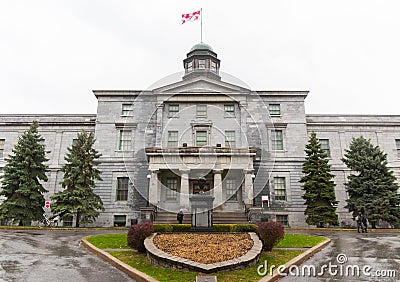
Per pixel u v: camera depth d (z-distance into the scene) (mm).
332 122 31172
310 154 26219
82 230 19422
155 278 7109
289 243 12391
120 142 29344
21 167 24219
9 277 7230
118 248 11250
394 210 23719
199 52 35500
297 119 30672
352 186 25641
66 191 23297
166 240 10180
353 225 28328
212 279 6816
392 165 30359
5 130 31188
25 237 14406
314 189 24750
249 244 9836
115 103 30391
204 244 9680
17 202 23266
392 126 31234
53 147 30469
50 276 7469
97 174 25156
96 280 7297
